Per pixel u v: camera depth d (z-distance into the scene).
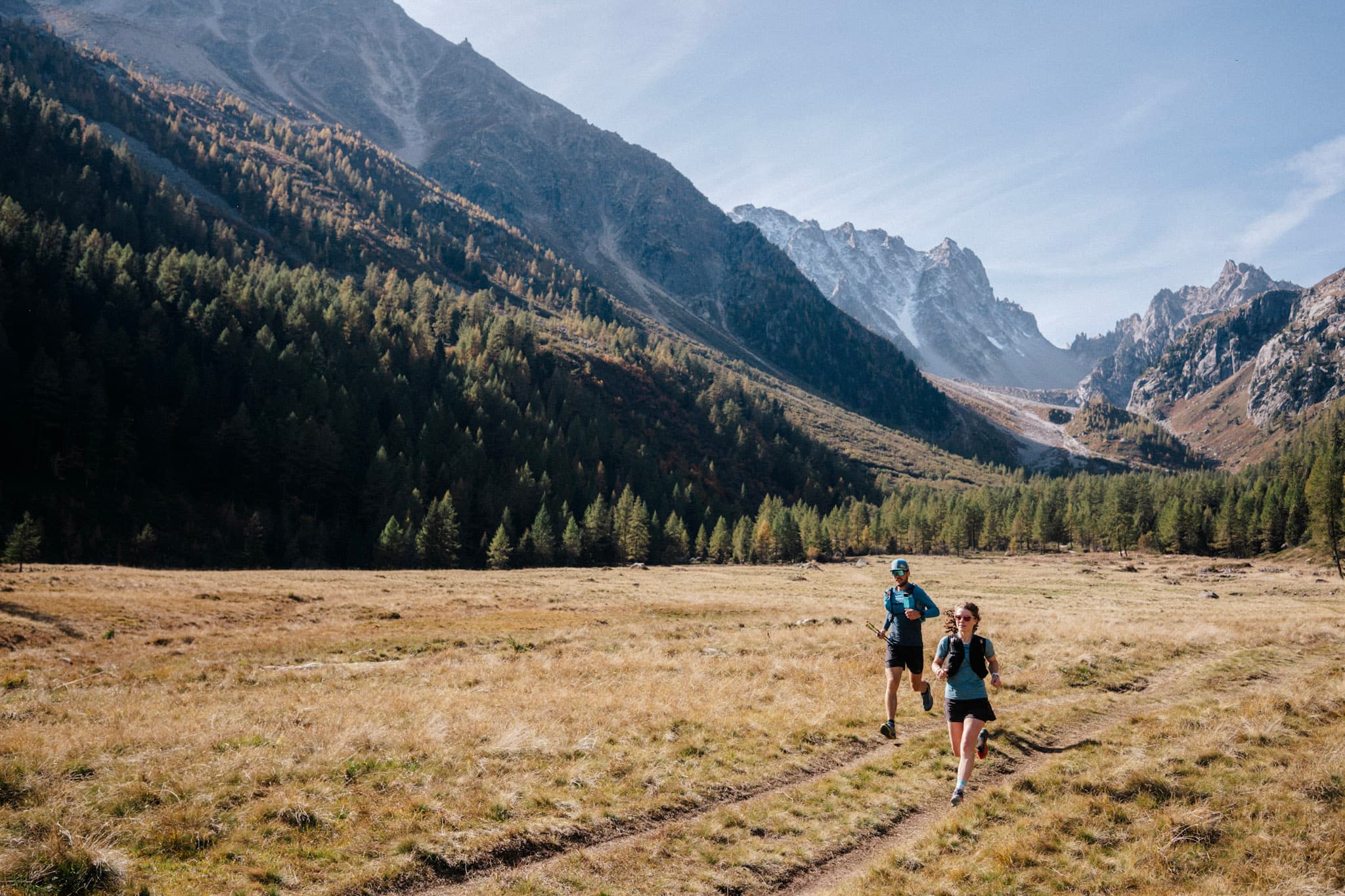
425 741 11.92
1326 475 89.56
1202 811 9.09
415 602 47.09
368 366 151.00
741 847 8.91
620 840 9.06
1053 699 16.20
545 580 75.94
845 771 11.46
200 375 121.00
